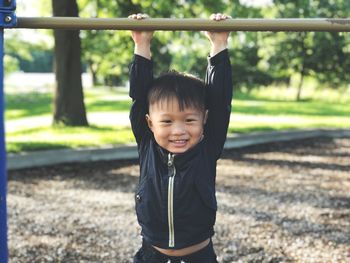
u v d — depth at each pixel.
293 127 10.10
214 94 1.96
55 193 5.25
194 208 1.91
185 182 1.89
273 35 24.34
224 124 1.99
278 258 3.53
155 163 1.94
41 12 11.73
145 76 1.98
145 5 9.56
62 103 9.15
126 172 6.32
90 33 11.01
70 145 7.14
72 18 1.90
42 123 9.98
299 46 24.14
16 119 11.35
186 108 1.86
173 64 27.25
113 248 3.70
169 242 1.94
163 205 1.91
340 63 24.42
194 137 1.89
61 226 4.16
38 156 6.47
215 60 1.95
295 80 25.91
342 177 6.33
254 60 26.27
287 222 4.33
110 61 12.09
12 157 6.28
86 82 35.50
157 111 1.88
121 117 11.42
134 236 3.95
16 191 5.29
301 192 5.45
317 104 18.31
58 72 9.11
